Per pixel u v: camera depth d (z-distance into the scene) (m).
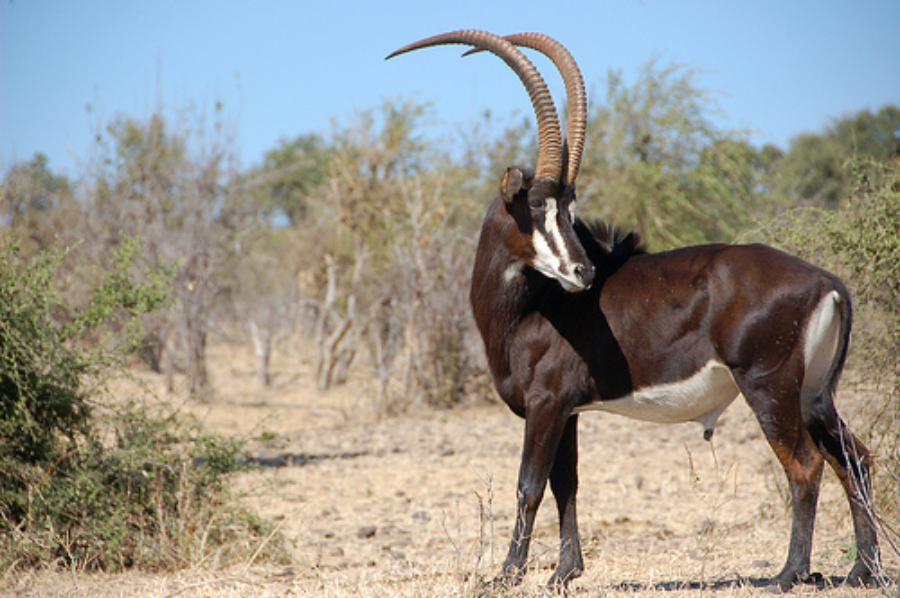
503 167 68.88
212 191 63.62
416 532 29.72
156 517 25.89
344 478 38.78
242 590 22.03
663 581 21.91
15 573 23.16
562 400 20.11
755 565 23.22
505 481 37.44
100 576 23.92
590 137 70.00
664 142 67.69
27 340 25.34
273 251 94.62
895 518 25.27
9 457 24.70
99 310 27.17
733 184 67.81
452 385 60.31
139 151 64.12
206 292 63.53
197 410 55.75
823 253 27.03
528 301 20.36
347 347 74.88
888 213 26.20
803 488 18.73
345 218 73.31
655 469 38.12
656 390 19.77
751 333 18.78
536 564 24.34
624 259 20.61
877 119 87.56
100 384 27.02
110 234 59.94
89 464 25.59
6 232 28.06
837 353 19.39
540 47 21.23
